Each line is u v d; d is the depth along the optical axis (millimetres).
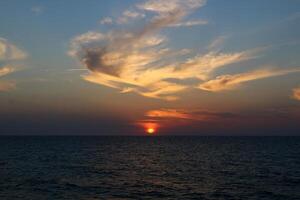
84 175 48594
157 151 110875
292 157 80688
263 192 36094
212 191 36562
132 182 42500
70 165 62062
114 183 41594
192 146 147250
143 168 58906
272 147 129375
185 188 38281
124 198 32938
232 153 97375
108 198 32875
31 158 75625
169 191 36531
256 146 139125
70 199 32219
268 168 57969
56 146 136375
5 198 32031
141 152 105125
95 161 71562
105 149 121062
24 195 33500
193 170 55781
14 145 139875
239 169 56750
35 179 43531
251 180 44156
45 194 34250
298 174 50000
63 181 42375
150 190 37062
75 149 117562
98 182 42219
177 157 84000
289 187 39031
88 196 33656
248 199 32781
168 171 54562
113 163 67625
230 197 33625
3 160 69438
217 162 69688
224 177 47031
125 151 110000
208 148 127562
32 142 179750
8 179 43031
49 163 64938
